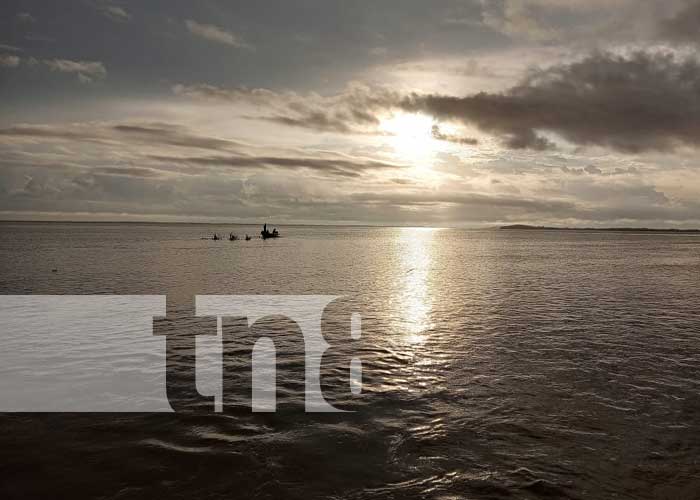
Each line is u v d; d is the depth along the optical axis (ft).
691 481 27.99
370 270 158.51
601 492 26.78
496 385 43.83
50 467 29.17
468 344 58.44
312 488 27.04
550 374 46.91
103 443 32.32
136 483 27.48
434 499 26.05
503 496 26.35
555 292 105.50
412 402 39.78
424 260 213.66
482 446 32.12
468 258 232.12
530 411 37.88
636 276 142.20
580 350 55.57
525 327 67.97
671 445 32.35
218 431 34.24
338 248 322.55
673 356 53.11
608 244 472.44
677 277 138.92
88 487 27.07
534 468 29.30
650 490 27.04
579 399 40.40
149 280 121.80
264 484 27.37
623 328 67.31
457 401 40.01
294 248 305.53
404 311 81.00
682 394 41.57
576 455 30.96
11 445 31.94
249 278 129.70
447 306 86.22
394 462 29.96
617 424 35.55
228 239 441.68
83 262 172.24
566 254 274.77
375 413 37.55
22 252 224.33
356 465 29.58
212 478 28.02
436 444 32.35
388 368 48.93
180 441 32.71
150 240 393.50
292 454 30.89
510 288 112.68
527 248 360.89
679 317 75.77
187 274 137.39
